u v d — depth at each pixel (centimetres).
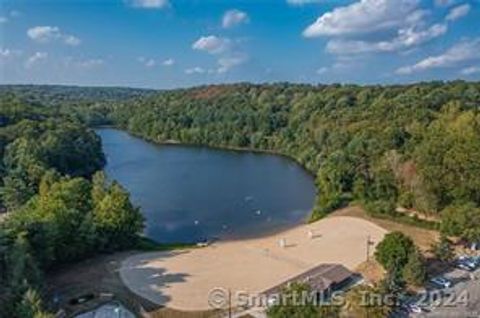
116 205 11244
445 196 13625
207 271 10238
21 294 7406
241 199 16212
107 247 11106
